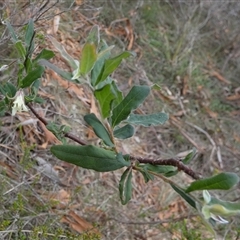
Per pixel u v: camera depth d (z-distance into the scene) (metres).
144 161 0.32
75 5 0.98
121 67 1.06
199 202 0.26
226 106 1.23
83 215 0.71
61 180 0.73
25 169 0.61
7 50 0.69
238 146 1.14
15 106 0.35
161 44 1.21
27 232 0.58
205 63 1.31
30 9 0.69
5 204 0.59
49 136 0.74
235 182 0.24
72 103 0.85
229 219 0.83
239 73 1.35
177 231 0.76
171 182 0.29
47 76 0.83
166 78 1.18
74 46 0.95
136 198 0.83
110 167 0.30
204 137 1.10
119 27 1.14
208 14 1.32
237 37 1.41
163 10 1.32
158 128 1.02
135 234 0.74
